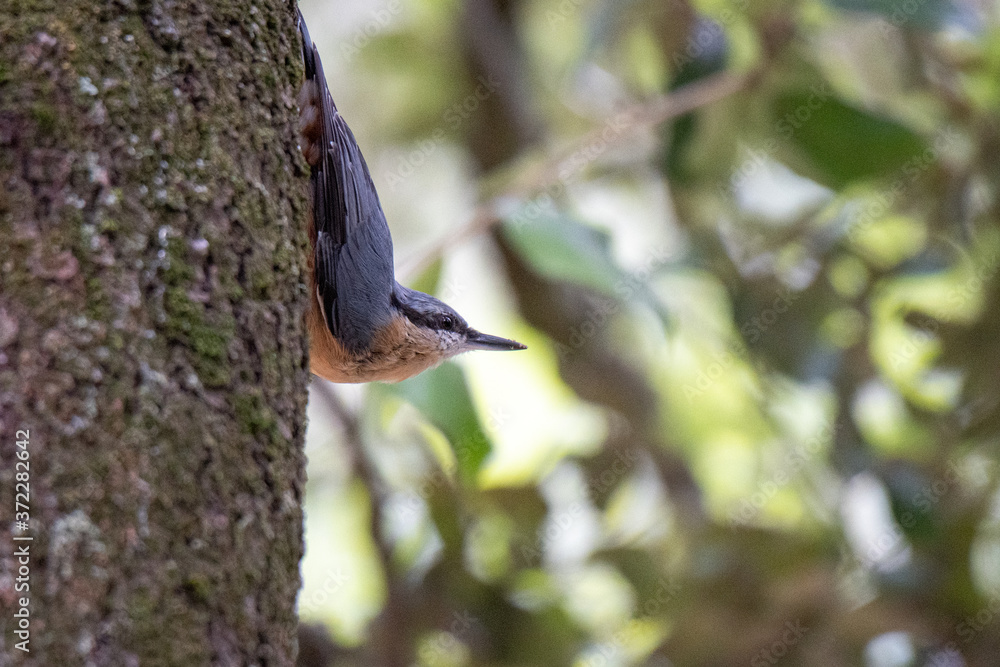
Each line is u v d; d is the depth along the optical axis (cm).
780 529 1016
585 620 1066
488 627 992
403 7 1290
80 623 339
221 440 376
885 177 953
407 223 1327
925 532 958
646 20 1058
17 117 368
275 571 385
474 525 1046
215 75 406
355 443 952
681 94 932
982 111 1003
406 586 981
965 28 871
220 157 400
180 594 355
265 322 403
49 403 351
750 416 1191
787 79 942
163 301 376
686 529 1074
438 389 744
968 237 1004
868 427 1076
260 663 372
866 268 1006
